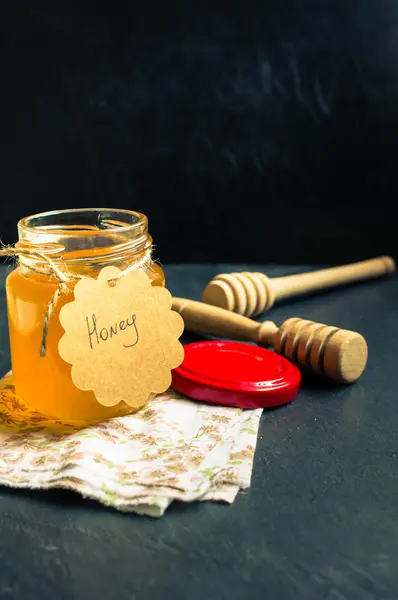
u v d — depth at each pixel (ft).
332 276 2.08
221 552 1.10
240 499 1.21
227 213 2.63
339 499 1.21
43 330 1.31
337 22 2.42
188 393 1.45
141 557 1.09
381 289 2.14
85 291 1.28
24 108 2.53
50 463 1.23
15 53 2.48
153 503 1.15
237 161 2.57
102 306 1.29
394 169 2.54
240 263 2.69
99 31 2.45
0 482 1.20
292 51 2.46
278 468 1.29
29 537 1.12
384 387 1.56
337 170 2.56
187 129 2.54
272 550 1.10
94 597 1.02
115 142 2.57
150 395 1.46
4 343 1.76
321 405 1.49
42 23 2.45
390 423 1.43
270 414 1.45
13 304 1.35
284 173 2.57
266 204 2.61
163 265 2.31
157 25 2.45
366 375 1.62
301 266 2.30
